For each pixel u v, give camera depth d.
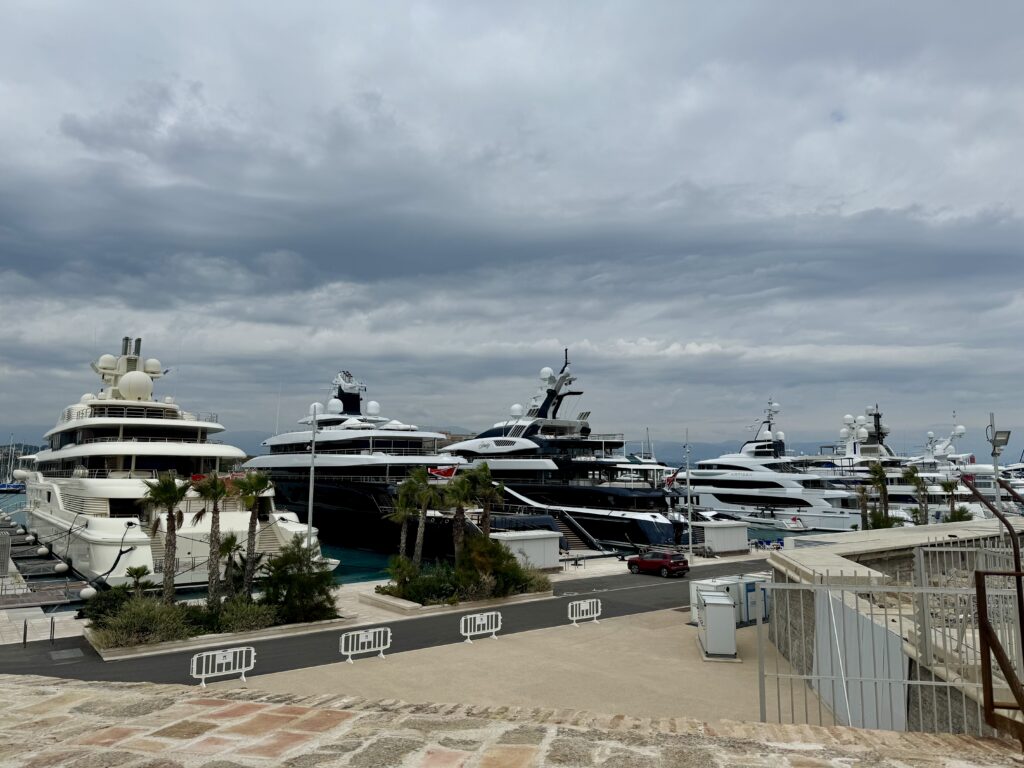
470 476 29.97
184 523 30.69
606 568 36.81
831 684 13.38
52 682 6.08
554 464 51.38
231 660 16.77
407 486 29.69
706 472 68.56
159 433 37.75
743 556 42.84
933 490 58.97
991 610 9.19
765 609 22.80
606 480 54.53
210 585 22.78
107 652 18.80
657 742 4.24
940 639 9.62
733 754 4.09
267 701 5.05
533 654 18.77
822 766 3.96
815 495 61.53
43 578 35.03
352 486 45.59
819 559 17.88
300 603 22.66
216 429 37.97
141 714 4.66
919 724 9.53
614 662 17.86
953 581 11.42
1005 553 10.83
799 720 12.98
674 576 33.66
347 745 4.03
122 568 28.44
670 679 16.25
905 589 8.58
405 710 5.13
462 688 15.63
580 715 6.40
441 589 26.48
